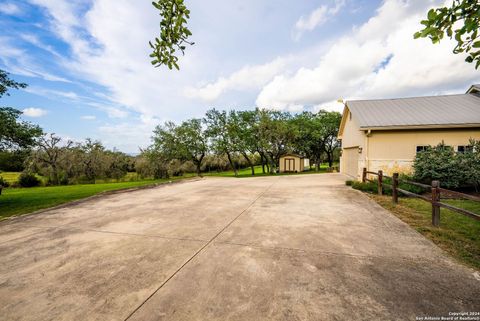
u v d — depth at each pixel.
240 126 24.53
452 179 6.88
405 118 8.91
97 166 24.95
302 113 28.61
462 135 8.14
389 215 4.35
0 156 8.07
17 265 2.63
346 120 13.42
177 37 2.44
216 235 3.46
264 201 6.00
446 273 2.21
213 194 7.49
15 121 7.55
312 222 4.00
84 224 4.29
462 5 1.79
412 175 7.84
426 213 4.44
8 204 6.82
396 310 1.69
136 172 27.84
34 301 1.94
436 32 2.02
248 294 1.94
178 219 4.46
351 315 1.65
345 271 2.29
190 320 1.65
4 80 7.04
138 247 3.08
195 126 26.14
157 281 2.20
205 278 2.22
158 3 2.28
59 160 23.12
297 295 1.90
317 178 12.27
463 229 3.45
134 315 1.72
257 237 3.32
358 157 10.09
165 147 25.67
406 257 2.57
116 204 6.21
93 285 2.16
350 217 4.25
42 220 4.66
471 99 9.95
